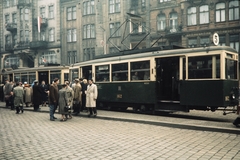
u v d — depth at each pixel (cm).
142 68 1367
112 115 1299
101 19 3834
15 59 4812
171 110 1255
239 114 891
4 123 1094
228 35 2747
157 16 3294
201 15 2933
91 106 1276
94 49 3934
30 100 1878
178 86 1251
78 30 4109
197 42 2948
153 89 1311
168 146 672
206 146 670
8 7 4891
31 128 962
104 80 1569
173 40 3167
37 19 4500
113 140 747
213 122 1021
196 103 1157
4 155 592
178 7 3106
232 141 729
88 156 582
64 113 1164
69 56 4228
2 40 5003
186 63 1199
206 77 1138
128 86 1427
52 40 4416
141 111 1380
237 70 1216
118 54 1547
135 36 3450
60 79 2031
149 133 855
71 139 763
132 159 558
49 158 568
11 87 1806
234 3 2714
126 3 3572
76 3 4125
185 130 912
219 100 1095
